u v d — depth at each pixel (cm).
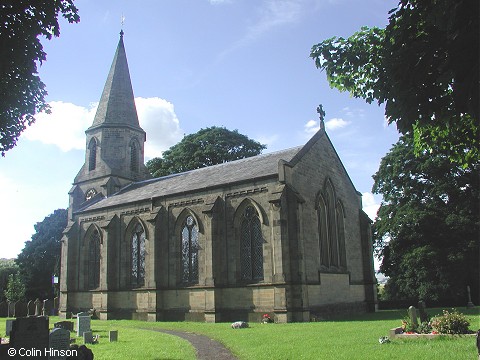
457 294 4444
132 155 5353
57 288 6950
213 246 3397
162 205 3903
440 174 4725
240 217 3428
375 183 5331
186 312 3541
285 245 3056
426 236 4762
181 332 2648
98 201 4894
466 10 794
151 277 3756
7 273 8694
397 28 962
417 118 1005
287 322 2930
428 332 1848
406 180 4988
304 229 3309
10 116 1541
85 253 4538
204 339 2236
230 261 3378
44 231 7481
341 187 4025
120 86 5412
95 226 4481
